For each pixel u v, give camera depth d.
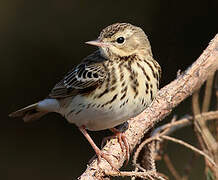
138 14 15.18
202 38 14.92
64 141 14.77
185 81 8.48
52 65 15.16
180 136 13.62
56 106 9.27
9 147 14.89
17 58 15.18
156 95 8.52
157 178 7.46
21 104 15.15
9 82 15.16
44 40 15.20
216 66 8.53
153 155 8.49
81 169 14.40
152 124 8.42
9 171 14.62
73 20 15.26
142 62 8.41
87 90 8.38
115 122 8.41
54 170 14.55
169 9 15.09
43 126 14.98
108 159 7.91
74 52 15.15
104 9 15.31
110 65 8.40
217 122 8.56
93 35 15.22
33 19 15.28
